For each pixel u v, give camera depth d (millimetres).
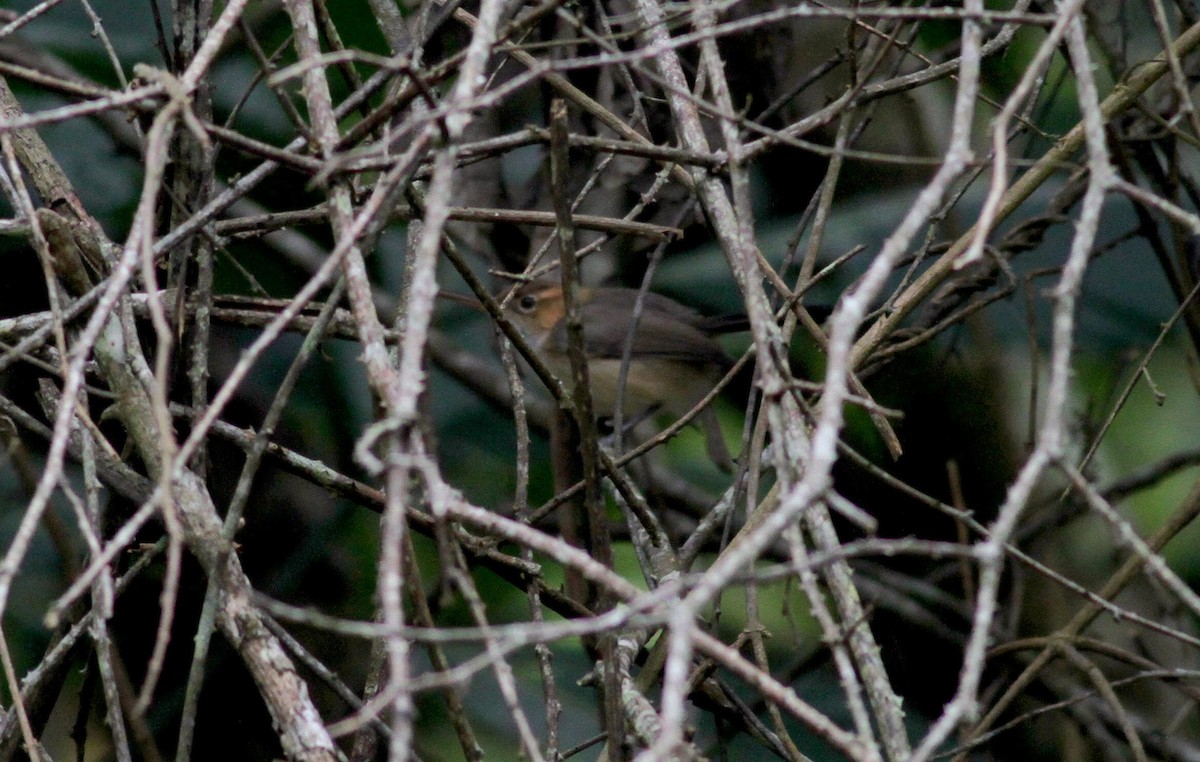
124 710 6199
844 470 10680
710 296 12219
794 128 5766
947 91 11141
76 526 9719
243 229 6707
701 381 12297
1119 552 10391
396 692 3154
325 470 6316
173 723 9250
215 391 10117
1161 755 9617
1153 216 8570
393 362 6410
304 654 5680
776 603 11016
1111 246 8766
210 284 5832
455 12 6695
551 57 4906
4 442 7223
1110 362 11516
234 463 10055
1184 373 11680
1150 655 9594
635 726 5152
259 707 9375
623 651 6297
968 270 9445
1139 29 10328
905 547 3342
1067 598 10859
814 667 10133
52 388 6730
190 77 4336
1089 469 9727
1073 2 4078
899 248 3553
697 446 12281
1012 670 10266
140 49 10367
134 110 5133
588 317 11992
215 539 4965
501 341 6980
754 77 8727
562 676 10391
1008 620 10500
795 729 10250
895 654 10516
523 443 6754
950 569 10656
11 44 9883
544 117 8734
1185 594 3391
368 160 5016
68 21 10406
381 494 6332
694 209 8609
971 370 10797
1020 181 6828
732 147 4863
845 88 7605
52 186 6797
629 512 6641
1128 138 7980
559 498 6559
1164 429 11922
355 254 4453
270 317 6742
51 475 3896
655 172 8586
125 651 9117
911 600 10648
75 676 9516
